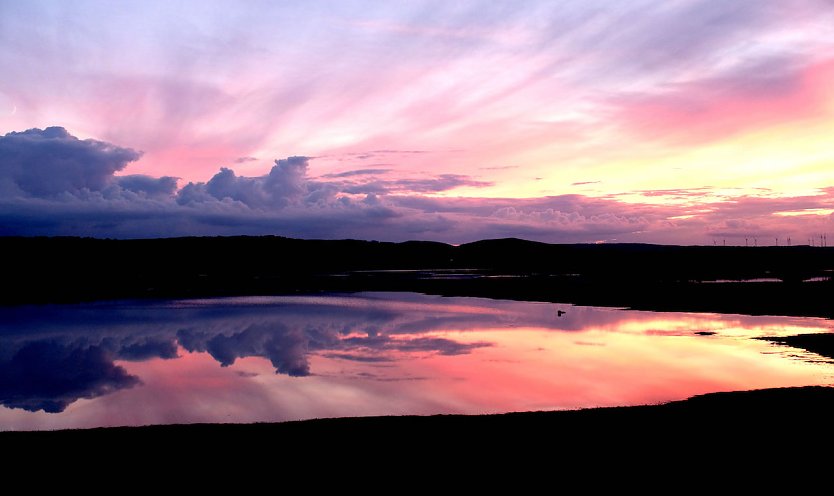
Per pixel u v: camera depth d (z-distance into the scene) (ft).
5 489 37.40
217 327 131.75
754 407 53.31
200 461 41.73
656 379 73.46
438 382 74.08
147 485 38.04
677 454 42.27
